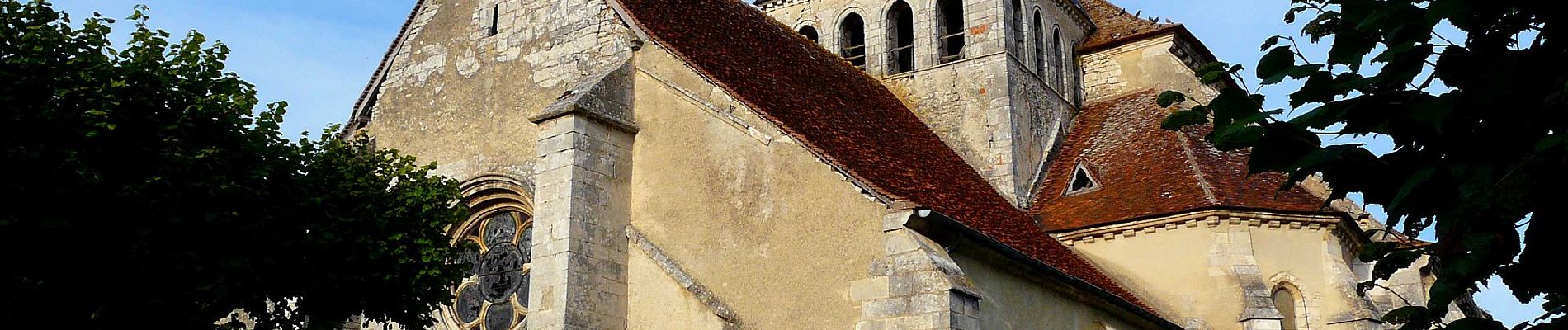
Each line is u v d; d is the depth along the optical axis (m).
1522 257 7.75
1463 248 7.93
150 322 15.86
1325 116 8.04
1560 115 7.45
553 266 19.16
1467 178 7.73
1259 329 23.81
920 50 31.06
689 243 19.86
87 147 15.31
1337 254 25.84
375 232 18.83
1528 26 7.85
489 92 23.52
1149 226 25.66
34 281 14.60
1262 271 25.08
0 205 14.58
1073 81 33.16
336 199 18.75
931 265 17.20
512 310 21.97
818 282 18.34
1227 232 25.20
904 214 17.72
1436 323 8.58
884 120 26.23
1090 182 28.41
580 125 20.00
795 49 27.52
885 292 17.52
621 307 19.77
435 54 24.77
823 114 22.55
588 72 22.16
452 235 23.06
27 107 14.95
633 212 20.62
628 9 21.89
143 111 16.02
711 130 20.23
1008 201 27.97
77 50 16.20
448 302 19.94
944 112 29.98
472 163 23.16
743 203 19.52
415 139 24.31
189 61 17.42
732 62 22.61
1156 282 25.38
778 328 18.50
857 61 32.81
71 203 15.02
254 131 17.69
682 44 21.78
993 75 29.50
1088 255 26.28
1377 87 8.02
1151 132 29.22
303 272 17.61
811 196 18.84
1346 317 24.80
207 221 15.84
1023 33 30.94
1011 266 19.62
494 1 24.20
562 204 19.42
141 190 15.30
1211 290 24.77
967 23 30.44
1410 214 8.19
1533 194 7.37
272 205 17.33
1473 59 7.88
